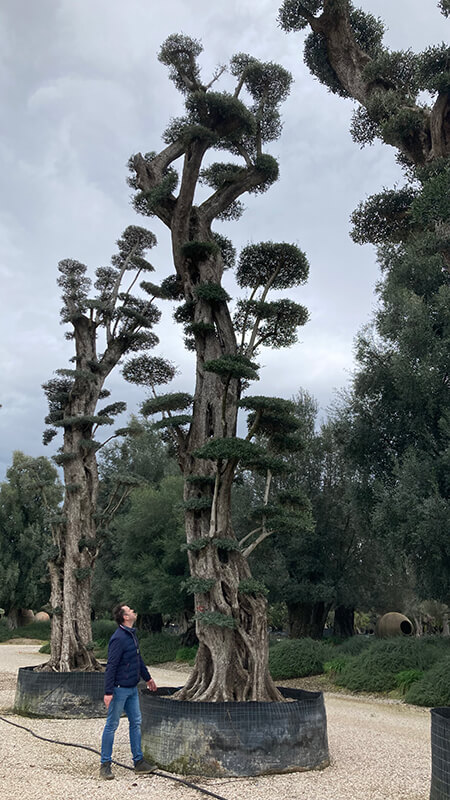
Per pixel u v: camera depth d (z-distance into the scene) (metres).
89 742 7.70
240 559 8.45
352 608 24.53
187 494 9.19
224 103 10.48
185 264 10.43
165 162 11.61
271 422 8.87
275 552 22.11
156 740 6.38
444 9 12.86
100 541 12.55
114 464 32.53
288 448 9.05
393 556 16.58
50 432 14.06
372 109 13.78
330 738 8.48
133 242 15.92
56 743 7.63
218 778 5.90
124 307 14.48
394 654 15.20
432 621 34.12
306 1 15.20
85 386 13.61
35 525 41.75
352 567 22.83
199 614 7.65
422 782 5.84
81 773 6.11
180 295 11.26
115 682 6.08
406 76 14.18
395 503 16.05
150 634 26.59
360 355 18.42
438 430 17.30
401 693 14.02
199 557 8.44
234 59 11.95
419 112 12.84
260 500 22.91
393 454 17.72
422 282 18.16
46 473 41.84
